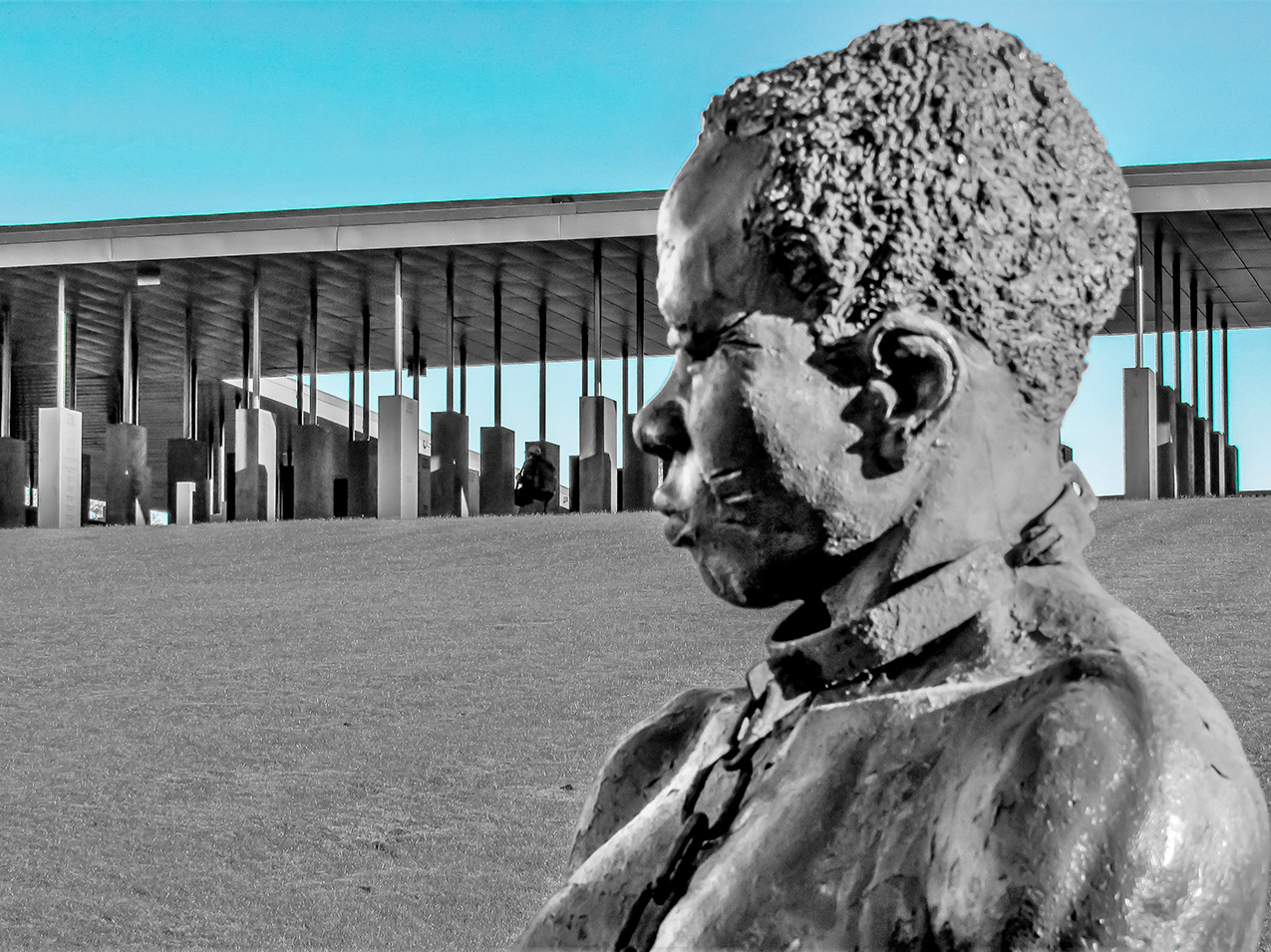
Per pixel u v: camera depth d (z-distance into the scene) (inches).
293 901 573.6
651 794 68.4
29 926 565.0
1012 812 49.1
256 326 1363.2
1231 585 823.1
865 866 52.7
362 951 526.9
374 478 1451.8
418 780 679.7
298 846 621.0
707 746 63.9
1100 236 58.3
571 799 646.5
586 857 68.8
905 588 56.3
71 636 948.6
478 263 1290.6
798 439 57.3
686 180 60.7
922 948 50.6
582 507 1336.1
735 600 60.5
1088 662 51.7
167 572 1114.1
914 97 56.9
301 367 1581.0
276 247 1242.0
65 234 1263.5
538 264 1289.4
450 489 1402.6
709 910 54.6
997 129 56.9
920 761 53.6
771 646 59.5
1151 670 51.3
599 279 1300.4
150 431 1942.7
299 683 827.4
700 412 59.7
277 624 950.4
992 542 56.8
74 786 701.3
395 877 585.6
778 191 57.6
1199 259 1203.9
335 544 1174.3
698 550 61.2
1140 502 1106.1
